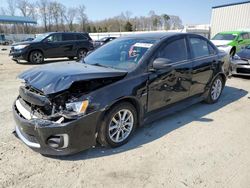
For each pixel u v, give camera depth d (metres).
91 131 2.81
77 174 2.61
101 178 2.55
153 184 2.48
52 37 11.80
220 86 5.23
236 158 2.99
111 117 2.99
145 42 3.77
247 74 7.58
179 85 3.94
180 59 3.97
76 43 12.54
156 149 3.16
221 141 3.43
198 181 2.54
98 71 3.03
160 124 3.96
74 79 2.68
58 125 2.60
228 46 12.00
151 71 3.39
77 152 2.83
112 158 2.93
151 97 3.46
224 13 20.80
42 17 64.62
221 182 2.53
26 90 2.96
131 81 3.14
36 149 2.79
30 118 2.76
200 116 4.38
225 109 4.80
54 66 3.41
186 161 2.90
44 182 2.47
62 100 2.71
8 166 2.71
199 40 4.56
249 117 4.38
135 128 3.42
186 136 3.55
